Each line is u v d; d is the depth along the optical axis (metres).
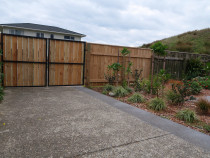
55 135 2.35
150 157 1.90
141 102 4.69
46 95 4.98
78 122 2.91
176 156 1.95
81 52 6.78
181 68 9.07
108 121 3.05
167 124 3.06
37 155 1.81
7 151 1.86
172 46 16.38
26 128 2.54
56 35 21.45
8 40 5.70
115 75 7.32
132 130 2.68
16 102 4.04
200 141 2.40
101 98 4.96
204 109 3.89
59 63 6.47
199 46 16.06
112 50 7.20
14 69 5.91
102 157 1.84
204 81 7.36
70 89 6.20
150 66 8.12
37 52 6.13
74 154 1.88
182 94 4.36
